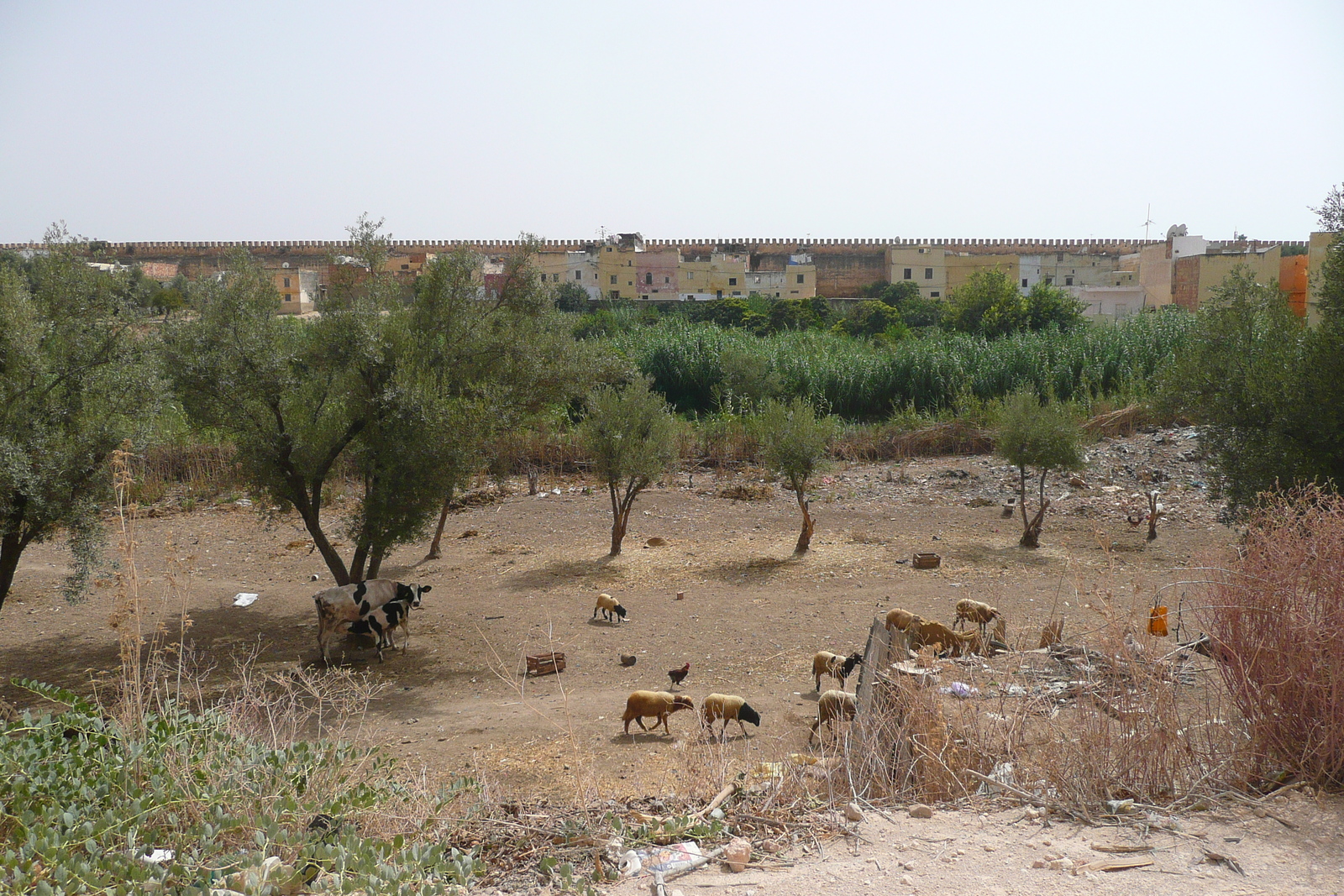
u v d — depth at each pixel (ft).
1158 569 46.21
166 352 39.40
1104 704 14.66
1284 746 12.93
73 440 35.32
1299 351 40.11
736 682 32.48
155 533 62.64
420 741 26.40
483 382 45.14
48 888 8.94
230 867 10.11
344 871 10.04
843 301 210.59
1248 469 39.22
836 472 77.46
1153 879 10.11
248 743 14.08
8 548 35.32
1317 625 12.87
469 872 10.85
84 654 38.42
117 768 12.26
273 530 63.26
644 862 11.41
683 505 68.69
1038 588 43.68
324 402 43.45
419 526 41.09
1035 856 10.89
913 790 13.60
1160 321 114.01
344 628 36.40
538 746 25.50
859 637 37.50
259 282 42.93
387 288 45.93
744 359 107.24
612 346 122.01
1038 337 120.57
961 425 85.15
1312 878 10.00
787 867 10.99
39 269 38.06
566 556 55.26
